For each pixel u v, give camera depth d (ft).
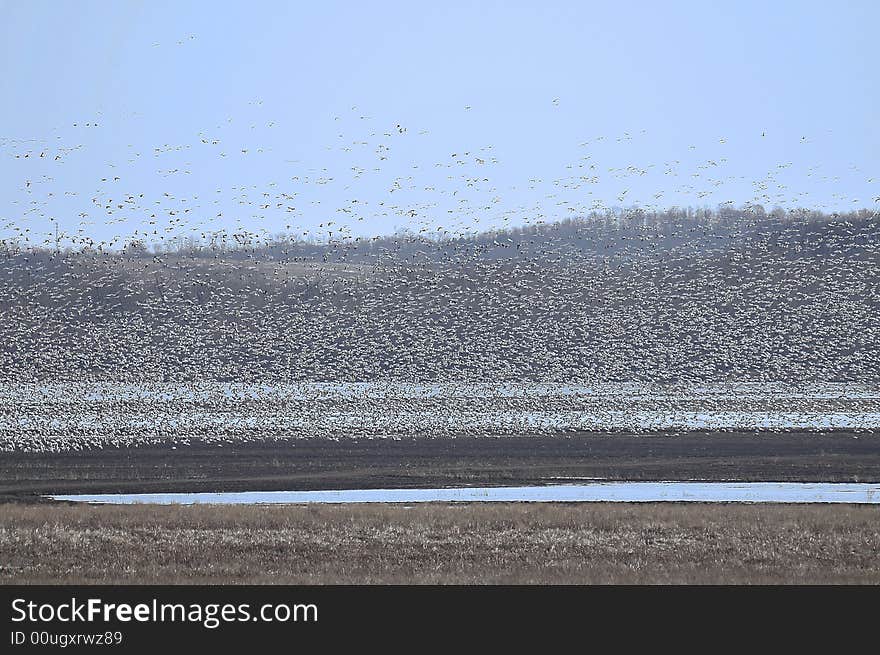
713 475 298.15
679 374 547.49
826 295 583.58
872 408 459.73
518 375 561.84
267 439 366.43
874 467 310.65
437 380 557.33
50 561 172.65
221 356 579.07
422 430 388.57
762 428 390.63
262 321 580.30
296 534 192.85
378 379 556.10
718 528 199.93
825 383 534.78
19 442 350.23
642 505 231.30
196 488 276.00
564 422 409.28
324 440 365.40
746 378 550.77
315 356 575.79
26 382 524.93
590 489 274.16
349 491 271.69
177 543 185.26
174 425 401.08
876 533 195.83
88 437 360.28
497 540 189.67
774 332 576.20
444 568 168.14
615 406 468.34
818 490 271.69
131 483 283.38
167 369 555.69
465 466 314.14
